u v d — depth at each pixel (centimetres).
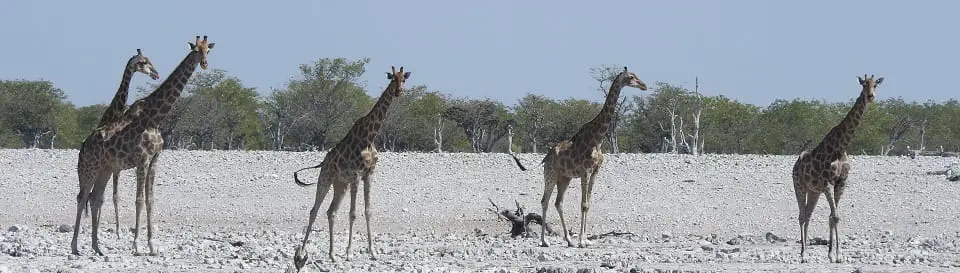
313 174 3872
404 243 2589
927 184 3600
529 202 3384
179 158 4122
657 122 8319
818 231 2911
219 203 3378
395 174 3847
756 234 2841
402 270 1895
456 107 8094
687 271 1892
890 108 9456
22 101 8888
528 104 8506
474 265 2023
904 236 2761
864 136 8525
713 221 3073
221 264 1992
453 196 3472
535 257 2203
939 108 9562
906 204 3284
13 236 2522
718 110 8575
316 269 1928
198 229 2969
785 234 2852
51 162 4106
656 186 3631
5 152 4309
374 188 3600
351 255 2089
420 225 3056
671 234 2869
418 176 3822
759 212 3216
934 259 2134
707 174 3862
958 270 1931
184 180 3728
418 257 2191
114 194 2272
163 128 7912
